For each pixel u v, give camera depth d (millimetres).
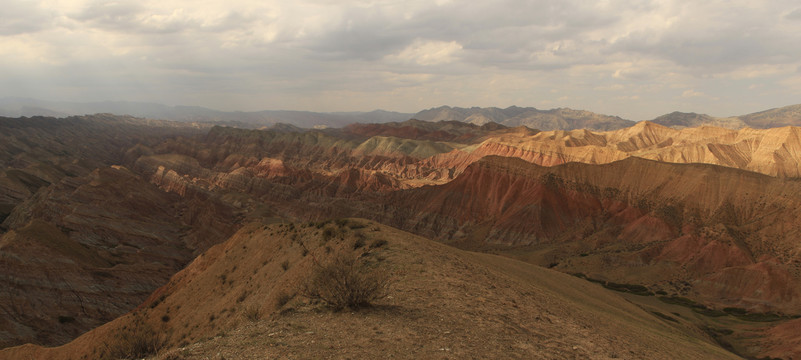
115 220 131000
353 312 17250
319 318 16594
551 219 156000
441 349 13820
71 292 81562
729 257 106938
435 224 175375
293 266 30781
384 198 197250
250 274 36750
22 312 74750
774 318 81250
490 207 173750
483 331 16328
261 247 40781
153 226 140125
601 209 157125
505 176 179125
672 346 29562
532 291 28719
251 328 15758
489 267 33750
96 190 146375
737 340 65562
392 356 12891
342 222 38219
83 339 39094
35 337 72250
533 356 14680
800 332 61031
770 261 100125
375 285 18484
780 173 198125
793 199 120562
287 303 20734
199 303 38156
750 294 90625
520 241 150250
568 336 18625
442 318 17219
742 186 135000
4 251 80875
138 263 107000
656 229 133625
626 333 26266
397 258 26672
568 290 41312
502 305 20906
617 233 142000
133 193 156250
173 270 106750
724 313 85812
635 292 98500
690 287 99750
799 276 92375
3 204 155000
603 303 41875
